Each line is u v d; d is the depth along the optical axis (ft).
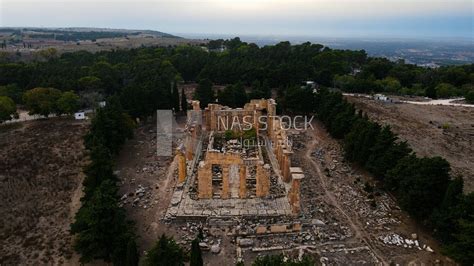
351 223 187.93
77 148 273.95
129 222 174.60
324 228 182.70
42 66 465.06
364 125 256.52
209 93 376.89
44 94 337.72
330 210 199.72
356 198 212.64
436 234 174.19
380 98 413.39
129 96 329.31
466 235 143.54
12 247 174.60
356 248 167.02
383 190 220.02
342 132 297.74
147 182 231.71
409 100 422.00
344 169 252.21
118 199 205.16
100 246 154.10
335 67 504.02
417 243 171.12
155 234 179.52
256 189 204.74
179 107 377.09
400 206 194.18
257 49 622.95
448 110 368.89
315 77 476.54
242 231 177.99
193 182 223.51
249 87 464.65
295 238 174.29
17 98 380.78
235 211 191.72
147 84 368.27
